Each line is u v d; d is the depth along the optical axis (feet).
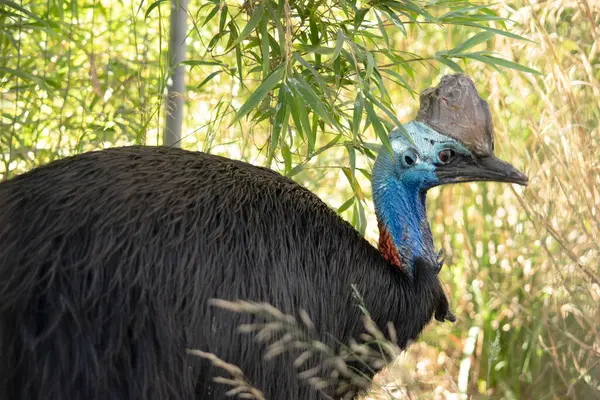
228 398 19.10
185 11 28.09
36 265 17.69
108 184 18.98
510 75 31.96
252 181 20.88
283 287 19.84
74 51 33.65
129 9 36.76
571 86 27.84
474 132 22.65
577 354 26.58
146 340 17.90
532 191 27.73
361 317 21.65
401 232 23.29
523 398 28.30
